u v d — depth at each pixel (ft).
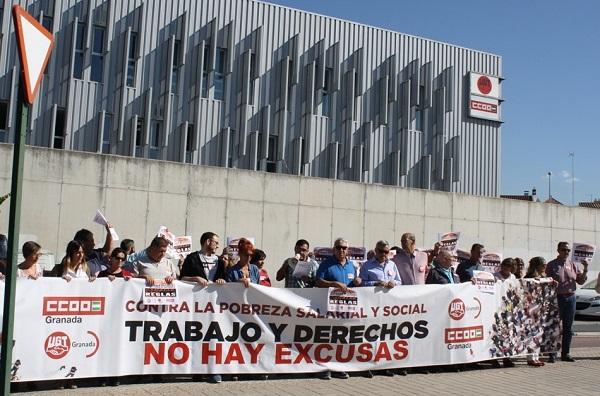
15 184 16.03
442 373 31.99
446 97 120.98
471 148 124.26
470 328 33.17
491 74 127.13
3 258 29.81
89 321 25.91
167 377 28.09
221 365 27.96
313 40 108.37
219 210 79.10
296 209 84.07
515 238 101.71
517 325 35.22
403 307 31.27
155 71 95.91
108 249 32.24
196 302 27.86
